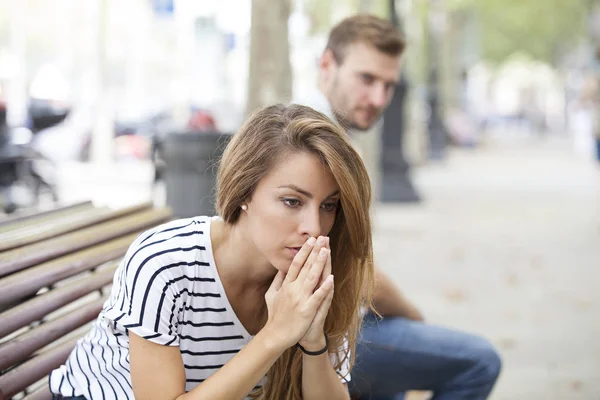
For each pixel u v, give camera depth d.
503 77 64.38
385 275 2.74
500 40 48.03
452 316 6.13
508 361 4.96
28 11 36.41
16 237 2.35
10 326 2.04
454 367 2.69
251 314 2.02
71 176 16.34
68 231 2.56
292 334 1.82
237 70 23.02
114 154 20.69
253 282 1.97
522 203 13.79
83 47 29.66
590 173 20.30
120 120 21.78
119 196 13.06
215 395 1.79
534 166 22.66
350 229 1.87
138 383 1.86
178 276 1.88
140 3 30.53
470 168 21.73
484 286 7.23
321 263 1.81
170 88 33.03
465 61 35.94
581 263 8.41
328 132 1.80
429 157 23.75
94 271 2.71
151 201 3.15
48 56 36.84
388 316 2.79
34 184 9.63
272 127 1.83
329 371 2.03
